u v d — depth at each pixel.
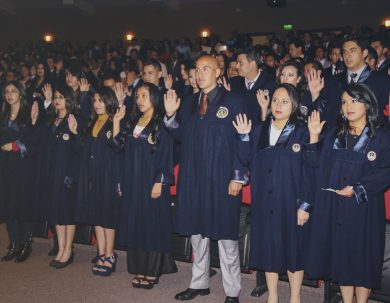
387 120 3.86
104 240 4.17
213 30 16.19
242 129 3.27
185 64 4.89
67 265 4.36
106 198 3.98
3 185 4.51
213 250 4.01
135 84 5.77
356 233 2.94
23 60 12.90
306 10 15.05
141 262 3.88
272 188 3.14
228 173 3.38
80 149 4.20
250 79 4.39
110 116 4.07
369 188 2.88
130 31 17.06
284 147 3.14
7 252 4.72
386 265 3.19
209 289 3.76
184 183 3.46
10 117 4.57
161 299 3.66
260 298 3.71
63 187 4.23
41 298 3.66
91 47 13.68
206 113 3.43
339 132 3.03
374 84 3.92
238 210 3.43
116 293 3.76
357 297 3.11
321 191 3.05
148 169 3.73
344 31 9.49
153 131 3.71
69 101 4.35
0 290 3.81
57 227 4.37
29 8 17.69
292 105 3.17
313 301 3.63
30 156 4.46
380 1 14.13
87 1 17.12
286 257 3.13
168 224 3.77
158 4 16.28
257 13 15.64
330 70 5.21
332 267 3.01
